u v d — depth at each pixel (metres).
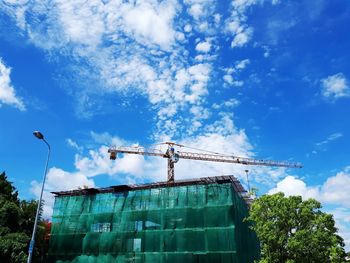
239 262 37.94
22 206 44.62
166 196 43.34
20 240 38.59
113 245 43.34
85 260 44.03
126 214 44.47
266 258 28.78
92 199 47.97
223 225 38.78
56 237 47.16
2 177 45.47
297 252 27.94
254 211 30.94
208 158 96.44
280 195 30.47
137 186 46.12
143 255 41.12
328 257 27.22
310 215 28.20
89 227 45.91
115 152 89.06
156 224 42.19
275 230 29.03
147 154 91.44
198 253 38.47
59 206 49.50
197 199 41.53
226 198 40.19
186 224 40.56
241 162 99.44
